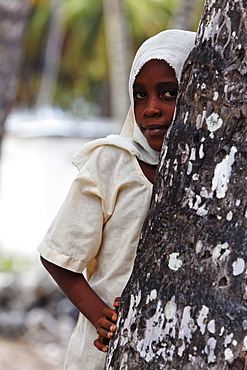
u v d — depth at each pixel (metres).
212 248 1.71
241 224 1.69
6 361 6.53
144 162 2.21
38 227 11.65
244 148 1.71
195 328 1.71
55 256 2.16
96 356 2.23
